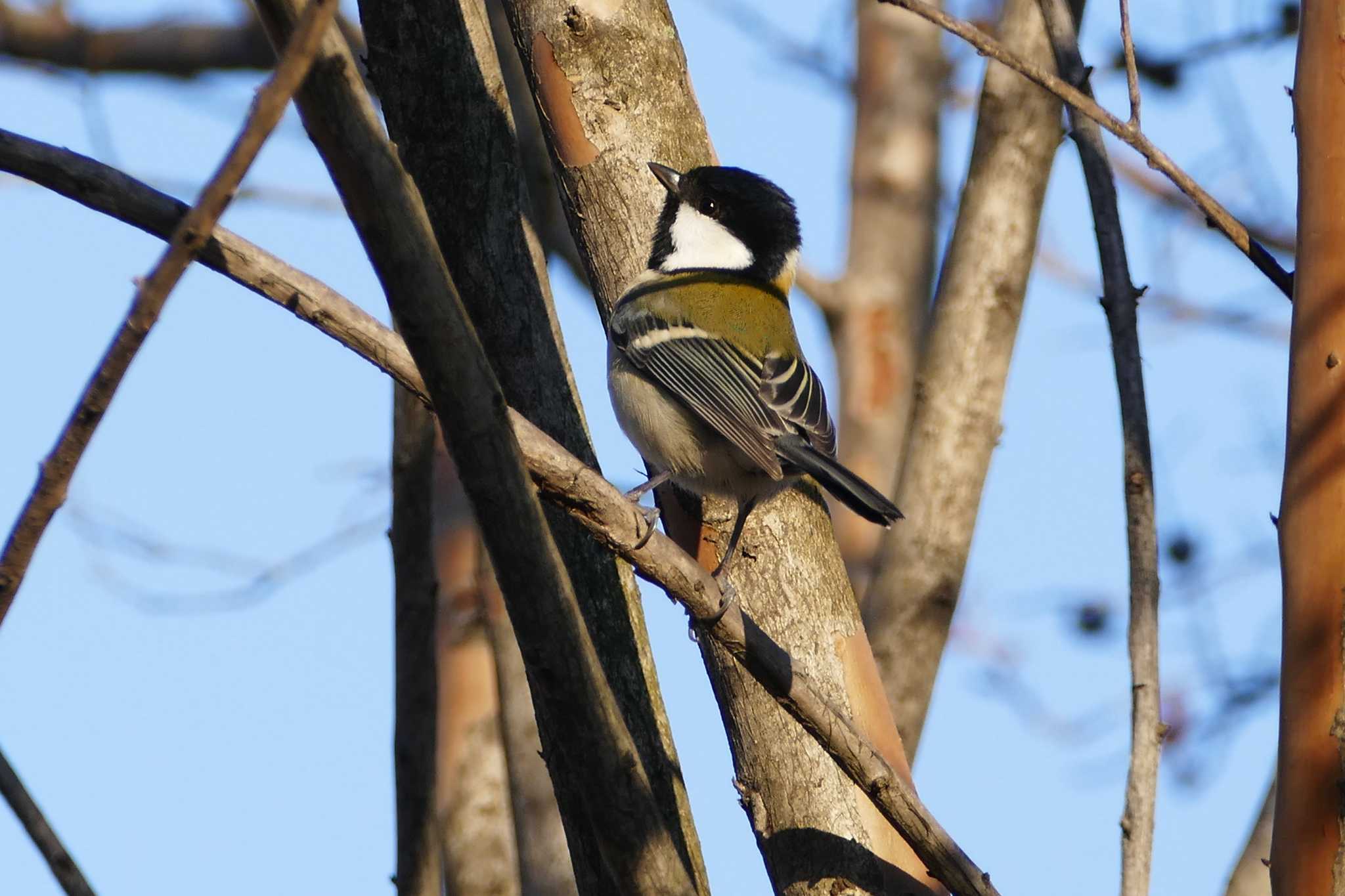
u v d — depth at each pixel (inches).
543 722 354.9
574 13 433.7
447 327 241.1
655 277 493.4
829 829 359.3
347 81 218.1
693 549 429.4
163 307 217.9
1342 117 322.0
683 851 372.2
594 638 378.0
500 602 436.8
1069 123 388.8
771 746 367.9
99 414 226.8
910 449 529.3
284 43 213.9
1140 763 312.3
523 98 576.1
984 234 536.4
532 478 290.0
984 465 522.3
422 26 394.3
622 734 278.8
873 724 376.2
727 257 513.7
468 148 395.5
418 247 233.9
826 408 482.0
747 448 407.2
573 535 380.5
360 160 223.9
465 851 431.5
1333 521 309.0
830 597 391.2
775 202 522.9
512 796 416.8
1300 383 317.4
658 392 447.8
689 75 451.2
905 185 821.2
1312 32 327.0
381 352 273.6
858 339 795.4
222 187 208.4
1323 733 304.3
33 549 234.7
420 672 426.6
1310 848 302.5
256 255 266.7
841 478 403.5
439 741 440.5
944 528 514.3
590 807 282.0
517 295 394.3
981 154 543.8
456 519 445.7
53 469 229.5
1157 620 326.3
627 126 436.5
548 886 406.0
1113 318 358.9
